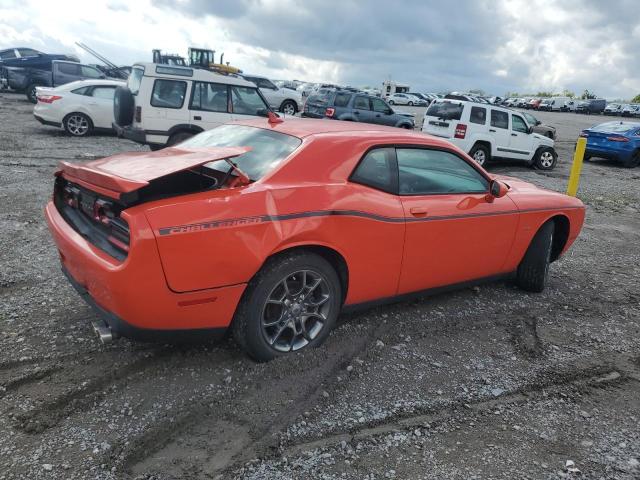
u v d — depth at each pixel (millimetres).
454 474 2525
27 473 2334
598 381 3514
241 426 2756
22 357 3248
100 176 2830
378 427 2838
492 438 2824
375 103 18609
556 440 2854
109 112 14164
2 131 13969
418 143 3971
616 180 14219
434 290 4234
